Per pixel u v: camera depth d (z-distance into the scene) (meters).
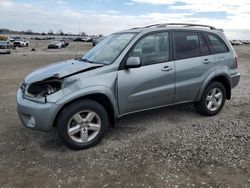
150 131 4.98
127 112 4.66
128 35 4.90
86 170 3.68
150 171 3.63
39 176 3.55
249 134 4.83
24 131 5.01
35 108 3.98
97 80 4.22
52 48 47.81
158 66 4.79
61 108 4.01
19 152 4.21
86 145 4.26
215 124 5.32
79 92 4.05
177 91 5.06
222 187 3.27
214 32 5.70
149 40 4.77
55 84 4.02
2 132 4.97
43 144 4.48
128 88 4.50
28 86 4.23
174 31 5.11
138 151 4.20
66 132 4.09
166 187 3.28
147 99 4.75
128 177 3.50
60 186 3.33
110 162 3.88
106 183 3.38
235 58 5.93
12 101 7.14
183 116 5.77
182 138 4.67
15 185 3.36
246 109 6.35
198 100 5.51
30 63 19.38
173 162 3.86
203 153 4.12
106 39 5.44
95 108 4.26
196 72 5.25
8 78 11.38
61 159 3.99
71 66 4.55
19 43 52.41
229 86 5.88
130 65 4.39
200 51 5.38
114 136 4.77
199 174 3.55
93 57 4.99
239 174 3.55
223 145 4.39
